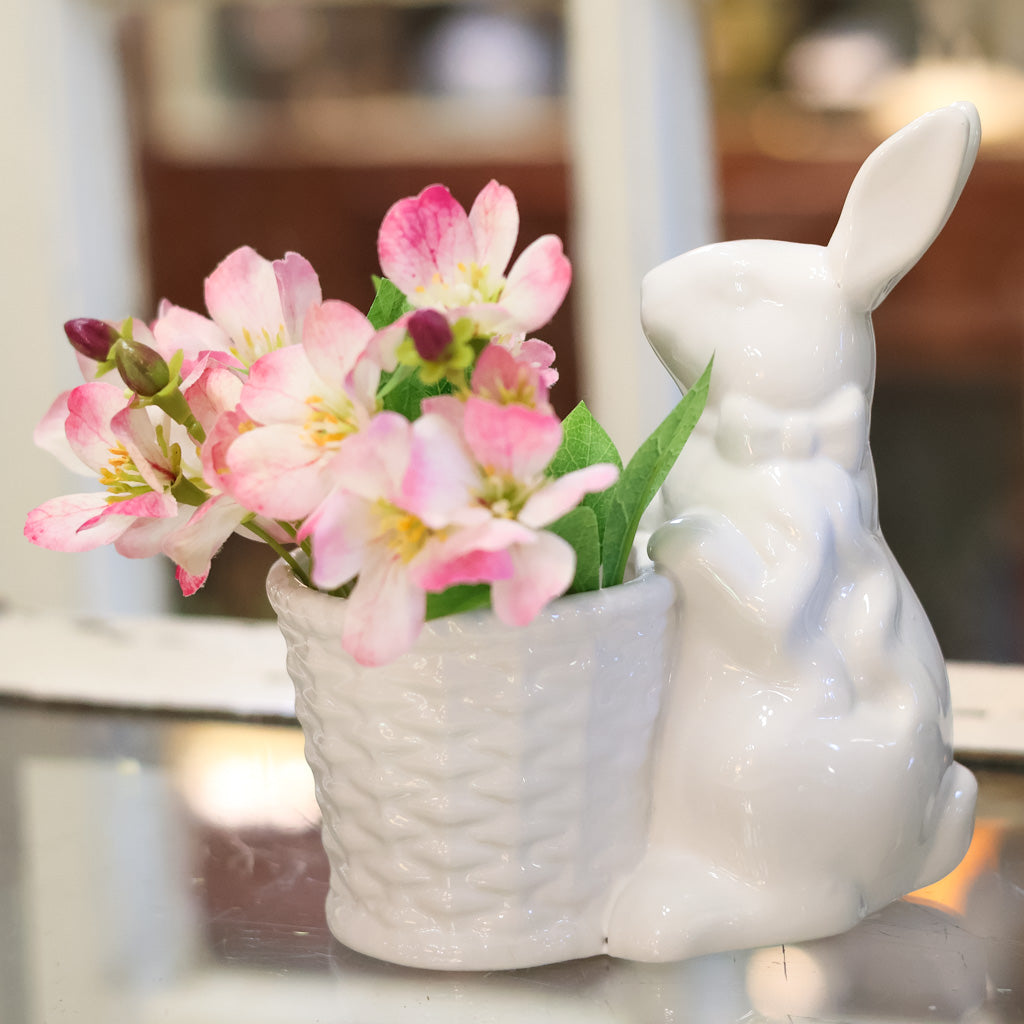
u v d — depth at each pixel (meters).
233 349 0.79
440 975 0.80
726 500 0.81
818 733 0.80
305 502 0.75
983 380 3.25
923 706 0.81
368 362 0.74
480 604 0.77
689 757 0.81
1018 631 3.05
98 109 1.85
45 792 0.91
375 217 3.19
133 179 3.06
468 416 0.73
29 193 1.69
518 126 3.16
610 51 1.54
